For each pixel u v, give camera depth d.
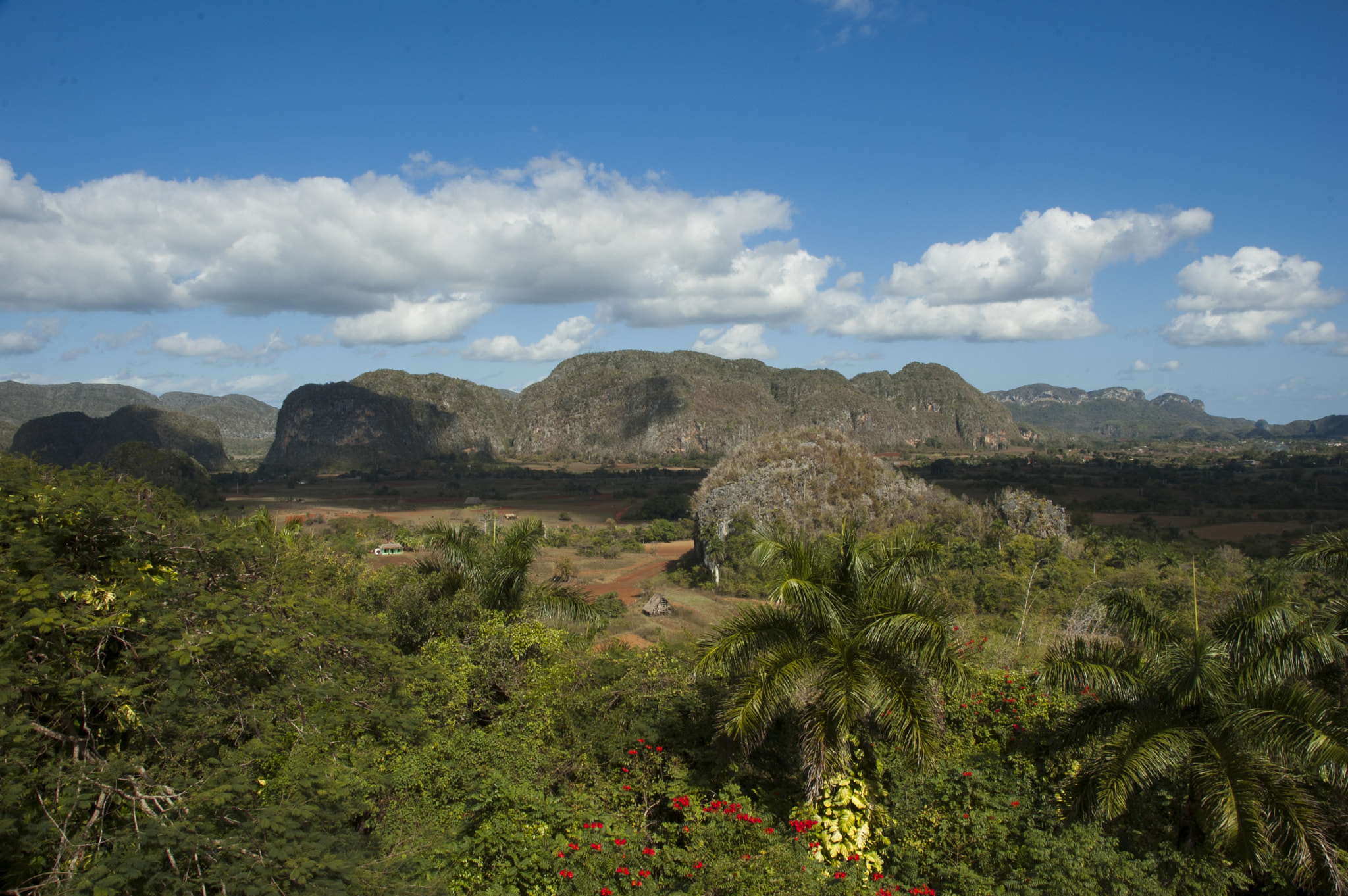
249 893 4.14
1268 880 5.97
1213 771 5.66
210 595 6.55
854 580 7.25
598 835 5.88
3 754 4.48
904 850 6.34
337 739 6.59
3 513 5.96
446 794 6.65
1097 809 6.08
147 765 5.28
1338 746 5.43
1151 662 6.50
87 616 5.45
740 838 6.04
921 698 6.44
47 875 4.07
